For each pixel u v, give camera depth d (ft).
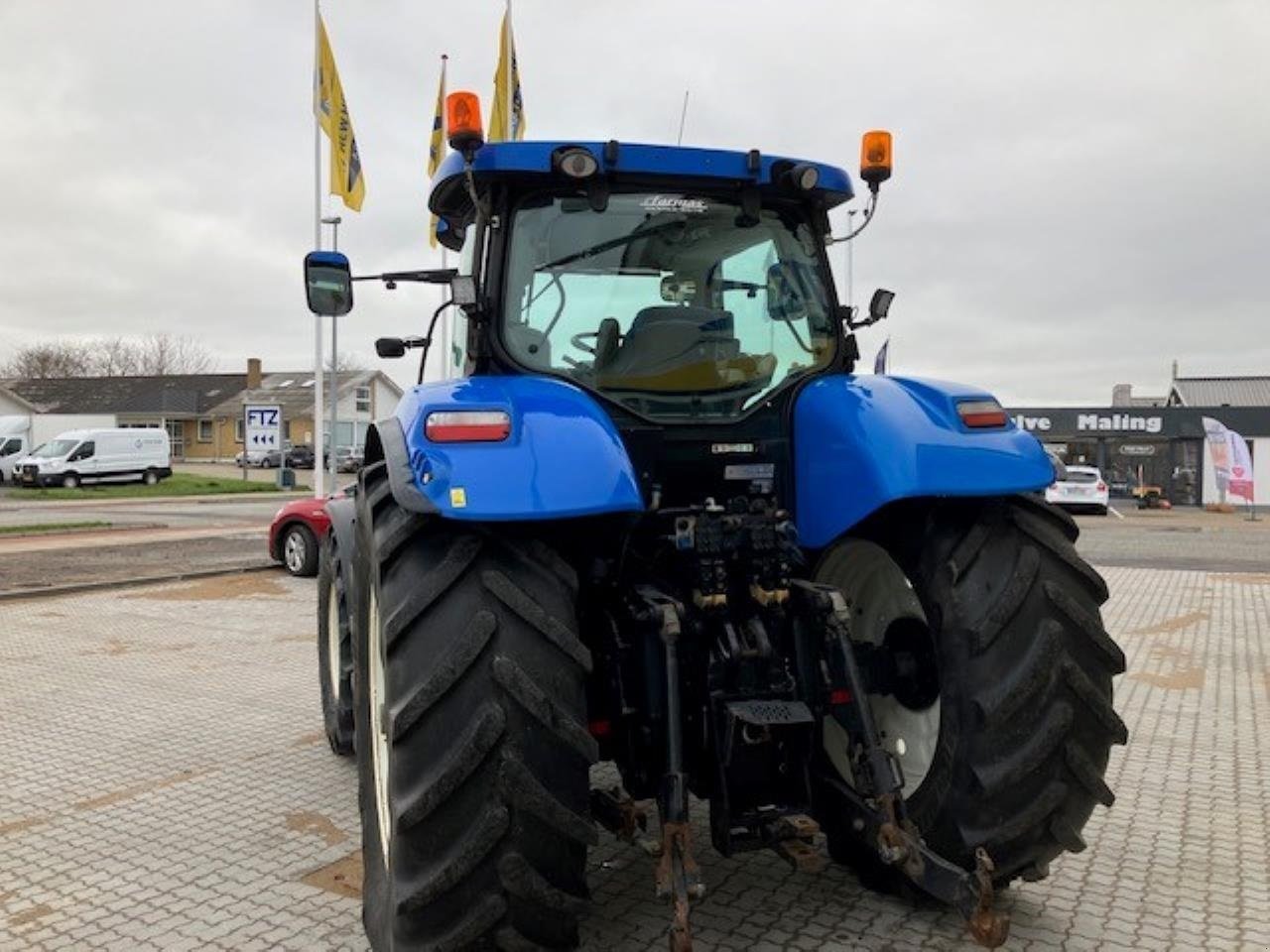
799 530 10.48
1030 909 10.78
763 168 10.58
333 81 64.28
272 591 35.47
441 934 7.85
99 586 35.91
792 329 11.10
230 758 16.61
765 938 10.06
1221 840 12.76
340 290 13.75
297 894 11.46
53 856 12.64
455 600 7.98
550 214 10.38
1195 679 21.83
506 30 55.57
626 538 9.57
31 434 151.43
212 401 219.41
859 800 9.84
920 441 9.36
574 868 7.93
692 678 9.69
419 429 8.24
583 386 10.19
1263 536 65.67
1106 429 114.42
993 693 8.87
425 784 7.66
